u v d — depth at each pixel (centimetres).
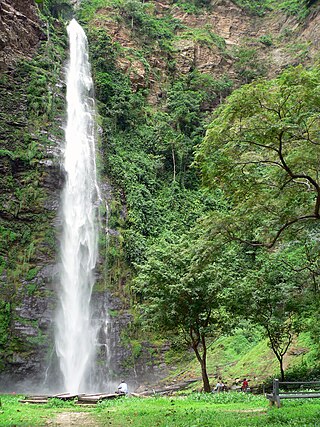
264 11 6944
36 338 2780
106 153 4066
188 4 6706
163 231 3881
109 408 1487
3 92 3644
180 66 5622
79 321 3048
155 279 1886
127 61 5072
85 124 4078
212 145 1077
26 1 4312
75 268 3216
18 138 3453
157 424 1041
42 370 2728
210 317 1955
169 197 4222
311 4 6291
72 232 3325
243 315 1842
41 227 3194
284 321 1922
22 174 3319
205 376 1877
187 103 5094
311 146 1073
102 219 3553
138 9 5681
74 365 2894
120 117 4541
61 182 3472
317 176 1139
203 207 4259
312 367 1944
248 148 1097
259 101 1012
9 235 3056
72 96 4188
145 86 5109
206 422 998
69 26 4847
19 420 1154
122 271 3412
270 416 962
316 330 1675
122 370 2988
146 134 4634
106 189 3806
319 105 1009
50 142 3578
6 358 2650
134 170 4138
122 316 3209
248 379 2236
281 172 1161
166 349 3152
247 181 1171
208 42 5988
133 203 3831
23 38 4088
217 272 1811
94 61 4797
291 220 1183
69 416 1279
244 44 6391
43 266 3053
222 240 1200
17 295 2862
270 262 1767
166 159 4606
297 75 1004
